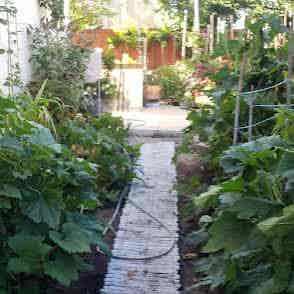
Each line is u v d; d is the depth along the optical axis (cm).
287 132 244
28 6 759
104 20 1208
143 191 467
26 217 244
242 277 236
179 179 504
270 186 219
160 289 277
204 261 289
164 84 1064
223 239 214
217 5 1149
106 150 462
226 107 391
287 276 196
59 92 667
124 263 310
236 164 240
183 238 354
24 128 239
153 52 1251
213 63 530
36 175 252
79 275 294
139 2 1220
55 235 236
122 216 398
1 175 237
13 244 228
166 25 1228
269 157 227
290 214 182
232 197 227
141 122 830
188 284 286
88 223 272
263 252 225
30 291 240
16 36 602
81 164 278
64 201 280
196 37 990
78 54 714
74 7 1014
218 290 269
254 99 355
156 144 682
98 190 429
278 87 398
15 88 604
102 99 960
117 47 1222
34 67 687
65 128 432
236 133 361
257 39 380
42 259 227
